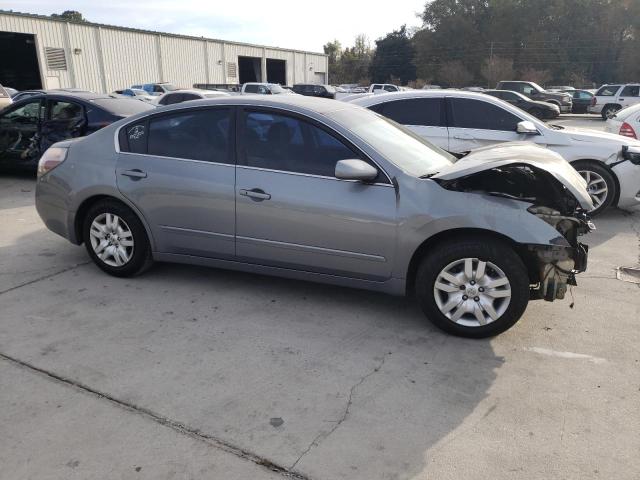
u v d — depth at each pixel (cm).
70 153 467
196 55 4312
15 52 3334
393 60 8144
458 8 6812
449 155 459
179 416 280
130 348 349
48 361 331
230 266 427
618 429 274
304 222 383
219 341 360
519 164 346
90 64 3481
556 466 248
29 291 438
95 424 273
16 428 269
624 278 480
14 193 805
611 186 671
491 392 306
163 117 435
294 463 248
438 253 359
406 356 345
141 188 432
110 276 470
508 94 2483
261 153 399
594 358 344
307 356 343
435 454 255
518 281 346
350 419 280
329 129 384
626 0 5916
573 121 2684
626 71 5975
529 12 6431
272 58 5234
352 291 444
